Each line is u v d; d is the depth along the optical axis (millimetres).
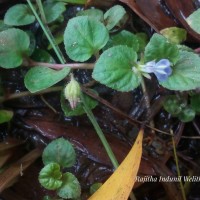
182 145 125
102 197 98
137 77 98
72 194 105
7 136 120
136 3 121
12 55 111
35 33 125
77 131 119
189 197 126
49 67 113
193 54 101
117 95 122
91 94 116
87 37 103
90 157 116
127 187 98
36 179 115
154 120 123
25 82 105
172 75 99
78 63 116
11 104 122
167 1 122
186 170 124
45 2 122
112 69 97
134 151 103
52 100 122
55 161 107
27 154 116
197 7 123
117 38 115
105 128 120
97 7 127
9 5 129
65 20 127
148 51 99
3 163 112
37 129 119
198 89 117
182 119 120
